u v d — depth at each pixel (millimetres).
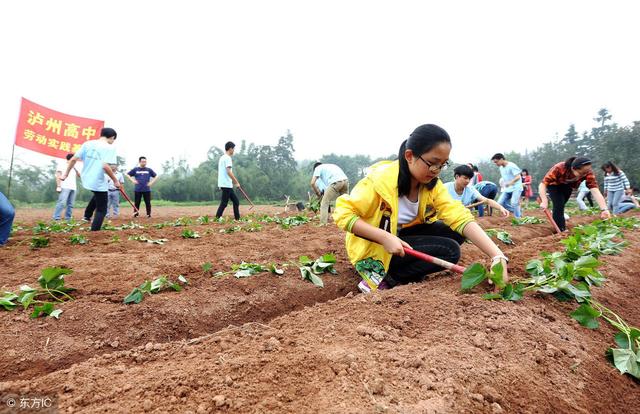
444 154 2570
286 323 2318
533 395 1637
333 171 7777
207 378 1605
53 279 3113
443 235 3441
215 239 6129
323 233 6711
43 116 11172
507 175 9922
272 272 3760
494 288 2674
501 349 1911
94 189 6301
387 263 3088
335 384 1546
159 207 25297
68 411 1428
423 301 2504
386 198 2836
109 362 1887
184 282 3504
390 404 1417
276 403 1438
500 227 7516
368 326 2139
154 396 1506
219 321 2990
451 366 1706
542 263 3016
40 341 2471
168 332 2760
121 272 3781
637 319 2754
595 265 2701
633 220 7586
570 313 2438
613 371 2014
